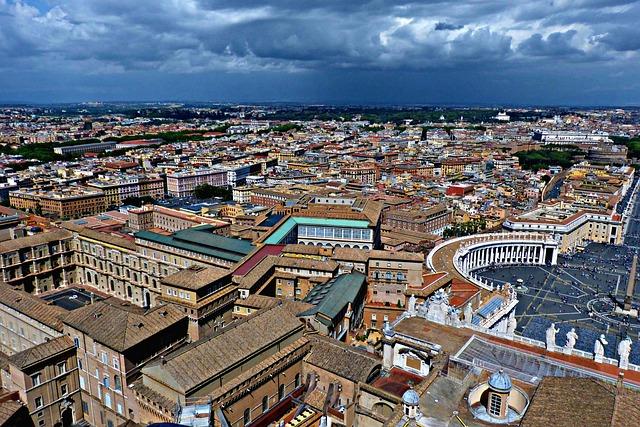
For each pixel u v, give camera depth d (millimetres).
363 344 157625
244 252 187125
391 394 100812
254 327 117562
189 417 95000
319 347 124688
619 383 73625
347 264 181875
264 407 115062
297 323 124812
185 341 137750
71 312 133500
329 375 117938
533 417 68938
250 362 111375
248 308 152625
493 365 96125
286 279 177625
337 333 148000
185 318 136250
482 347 106188
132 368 120125
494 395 78375
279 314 124562
